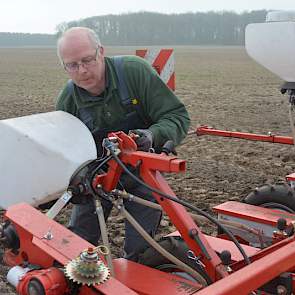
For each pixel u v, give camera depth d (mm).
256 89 23922
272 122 13586
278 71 4270
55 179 2863
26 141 2867
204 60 55781
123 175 3506
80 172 2863
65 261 2387
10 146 2910
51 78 32281
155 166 2746
